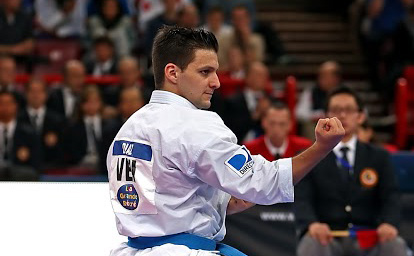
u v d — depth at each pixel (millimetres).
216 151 7461
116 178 7969
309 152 7387
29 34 25469
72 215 9984
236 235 13859
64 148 20766
